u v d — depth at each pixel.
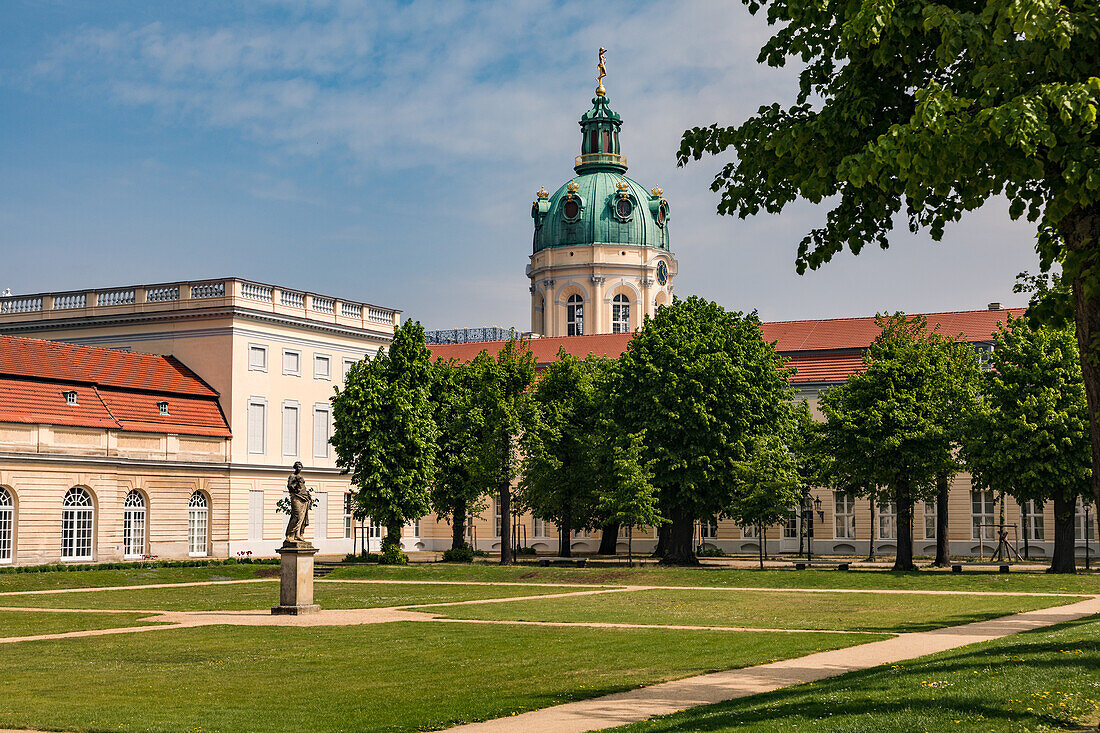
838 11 18.30
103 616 39.88
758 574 55.91
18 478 64.06
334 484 86.50
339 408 69.44
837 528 81.50
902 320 63.12
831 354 86.25
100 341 83.06
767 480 62.19
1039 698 17.31
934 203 19.88
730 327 67.12
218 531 77.06
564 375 74.12
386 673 25.08
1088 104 15.02
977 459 57.88
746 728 16.42
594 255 121.38
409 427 67.75
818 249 20.31
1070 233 16.48
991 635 30.58
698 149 20.88
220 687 23.34
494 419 69.44
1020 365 58.25
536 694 21.94
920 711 16.78
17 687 23.56
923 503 79.75
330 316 87.25
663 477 63.81
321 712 20.36
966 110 16.41
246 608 43.16
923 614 37.91
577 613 39.34
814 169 19.02
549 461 70.88
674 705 20.25
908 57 17.48
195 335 80.06
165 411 74.94
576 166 128.38
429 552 89.62
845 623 35.16
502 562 68.69
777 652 27.47
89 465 68.06
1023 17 15.41
